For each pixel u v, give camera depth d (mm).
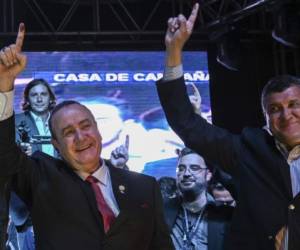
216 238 4066
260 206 1978
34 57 6527
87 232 1912
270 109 2010
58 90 6504
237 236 2018
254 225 1980
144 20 7051
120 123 6562
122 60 6680
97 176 2023
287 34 5793
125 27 6637
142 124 6586
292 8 5789
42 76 6508
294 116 1979
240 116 6965
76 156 1975
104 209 1957
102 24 6957
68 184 1974
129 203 1988
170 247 2086
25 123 6230
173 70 2156
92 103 6559
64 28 6777
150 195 2064
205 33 6660
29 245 5008
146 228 2004
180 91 2148
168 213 4504
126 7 7062
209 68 6848
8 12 6629
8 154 1851
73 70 6578
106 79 6617
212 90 6910
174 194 4926
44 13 6852
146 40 6719
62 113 1986
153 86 6668
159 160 6539
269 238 1940
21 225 5055
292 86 1995
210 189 4496
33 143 6145
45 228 1928
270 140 2076
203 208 4375
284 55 7098
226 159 2115
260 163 2041
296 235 1904
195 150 2148
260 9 6031
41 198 1947
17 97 6359
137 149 6527
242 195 2039
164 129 6590
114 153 6488
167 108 2160
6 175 1871
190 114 2154
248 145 2102
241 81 7023
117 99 6605
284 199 1960
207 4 6574
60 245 1888
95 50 6688
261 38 7129
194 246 4266
